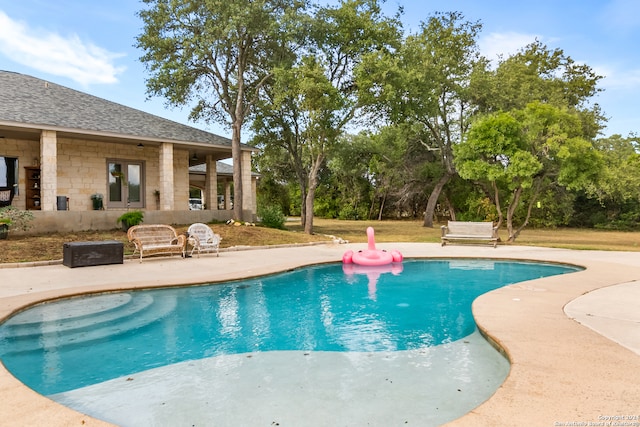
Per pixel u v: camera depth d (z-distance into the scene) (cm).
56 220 1480
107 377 436
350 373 439
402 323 637
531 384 349
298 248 1591
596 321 552
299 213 5016
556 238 2294
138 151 1998
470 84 2591
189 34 2031
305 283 948
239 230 1761
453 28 2570
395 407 359
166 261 1213
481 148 1656
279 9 2047
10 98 1641
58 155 1769
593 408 305
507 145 1623
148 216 1744
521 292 752
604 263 1121
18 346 529
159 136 1836
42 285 840
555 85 3162
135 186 2005
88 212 1554
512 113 1736
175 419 342
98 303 734
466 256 1284
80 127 1605
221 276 936
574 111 2762
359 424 329
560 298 700
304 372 445
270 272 995
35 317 648
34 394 355
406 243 1767
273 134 2578
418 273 1082
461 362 464
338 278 1010
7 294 753
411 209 4466
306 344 543
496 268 1163
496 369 440
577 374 370
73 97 1898
